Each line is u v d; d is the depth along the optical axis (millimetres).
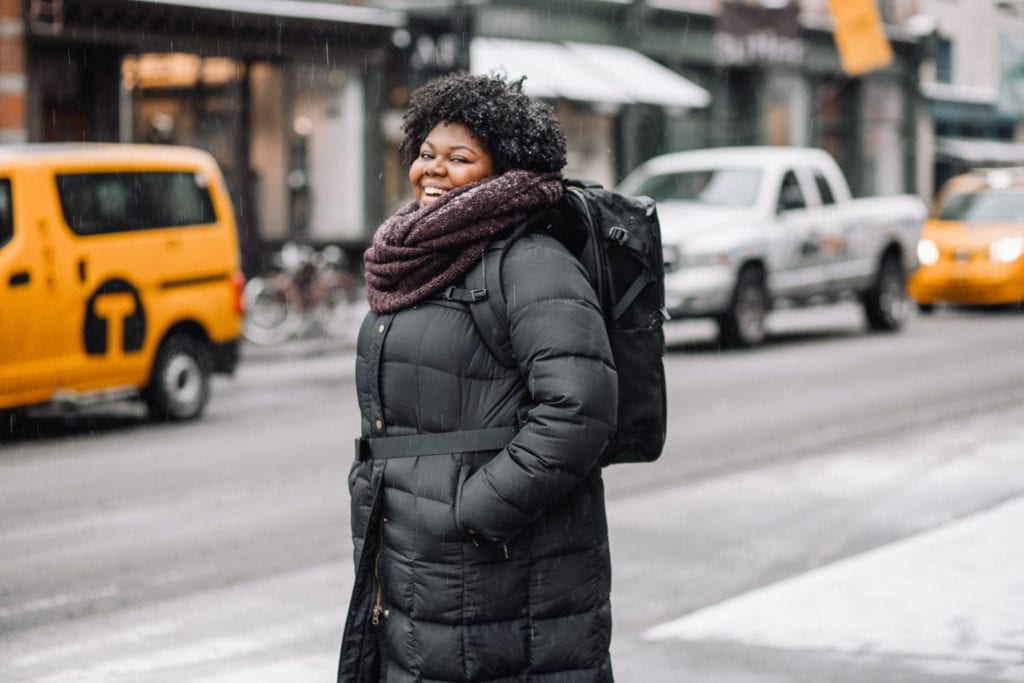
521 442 3064
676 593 6684
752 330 17484
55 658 5766
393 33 23484
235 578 7055
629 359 3332
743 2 31797
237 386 15031
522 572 3172
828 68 36875
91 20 19141
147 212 12117
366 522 3268
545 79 26031
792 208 18234
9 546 7738
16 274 10977
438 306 3209
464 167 3301
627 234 3303
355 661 3320
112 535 7996
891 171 40250
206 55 20781
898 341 18516
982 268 21625
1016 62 40719
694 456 10359
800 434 11281
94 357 11578
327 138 23031
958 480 9430
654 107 28344
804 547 7598
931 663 5316
